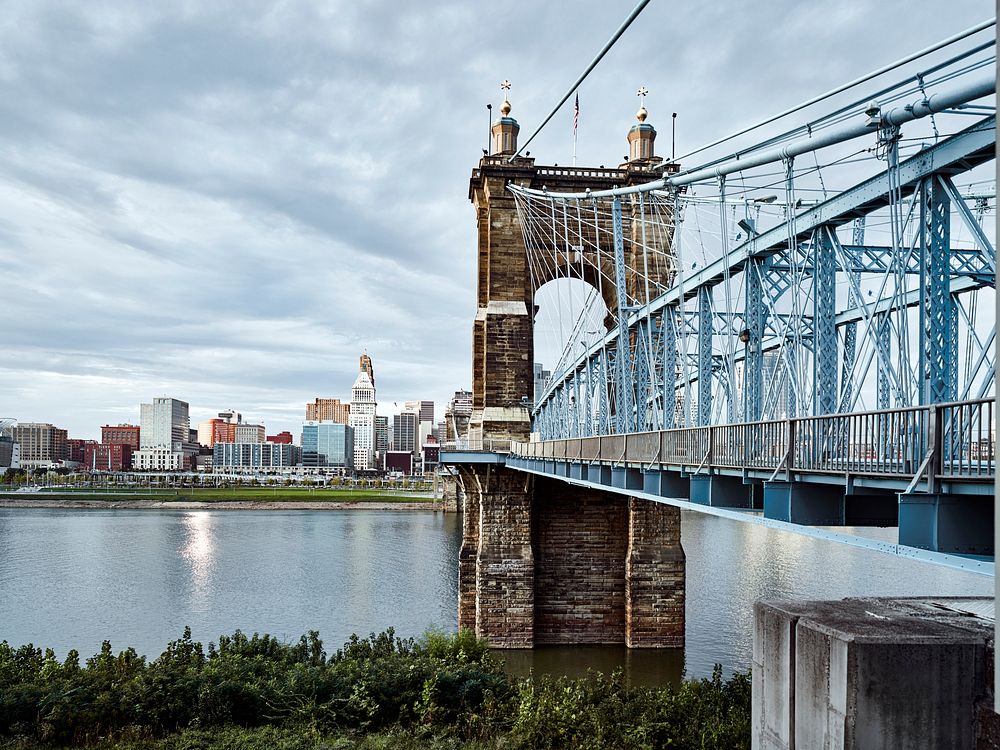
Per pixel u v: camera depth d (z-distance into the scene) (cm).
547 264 6169
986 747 1631
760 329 2666
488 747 2548
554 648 5144
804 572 7344
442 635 3806
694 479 2355
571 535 5353
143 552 9806
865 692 1661
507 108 6419
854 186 2072
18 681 2880
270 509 17762
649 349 4078
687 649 5041
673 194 3884
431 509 17525
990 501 1317
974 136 1633
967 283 2436
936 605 1981
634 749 2428
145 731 2592
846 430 1617
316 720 2706
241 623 5909
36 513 16388
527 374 6003
